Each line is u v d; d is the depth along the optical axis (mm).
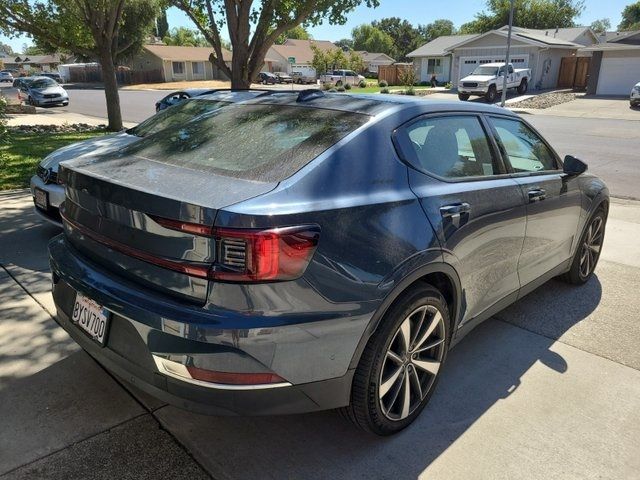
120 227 2295
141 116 22062
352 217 2268
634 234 6238
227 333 1996
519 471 2445
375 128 2594
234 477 2363
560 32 45031
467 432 2707
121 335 2295
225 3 9633
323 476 2387
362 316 2275
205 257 2018
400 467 2455
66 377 3055
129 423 2693
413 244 2459
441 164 2871
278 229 2008
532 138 3854
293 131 2666
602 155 12750
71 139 13664
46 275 4480
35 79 27562
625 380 3207
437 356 2836
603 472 2449
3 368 3117
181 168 2492
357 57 60438
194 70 61125
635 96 25594
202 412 2127
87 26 15258
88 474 2348
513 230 3256
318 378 2230
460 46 39438
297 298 2080
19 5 14359
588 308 4227
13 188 7707
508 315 4086
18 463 2393
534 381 3182
